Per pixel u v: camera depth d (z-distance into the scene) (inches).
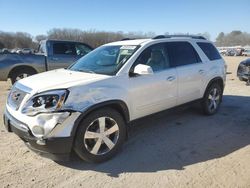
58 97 141.5
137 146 181.9
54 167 154.1
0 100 319.9
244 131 210.2
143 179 141.9
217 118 241.1
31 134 143.4
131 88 171.5
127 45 193.8
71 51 421.4
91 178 143.3
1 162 159.2
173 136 199.2
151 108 187.0
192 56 224.5
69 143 144.6
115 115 161.9
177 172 148.7
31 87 152.5
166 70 196.4
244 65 434.6
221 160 162.2
